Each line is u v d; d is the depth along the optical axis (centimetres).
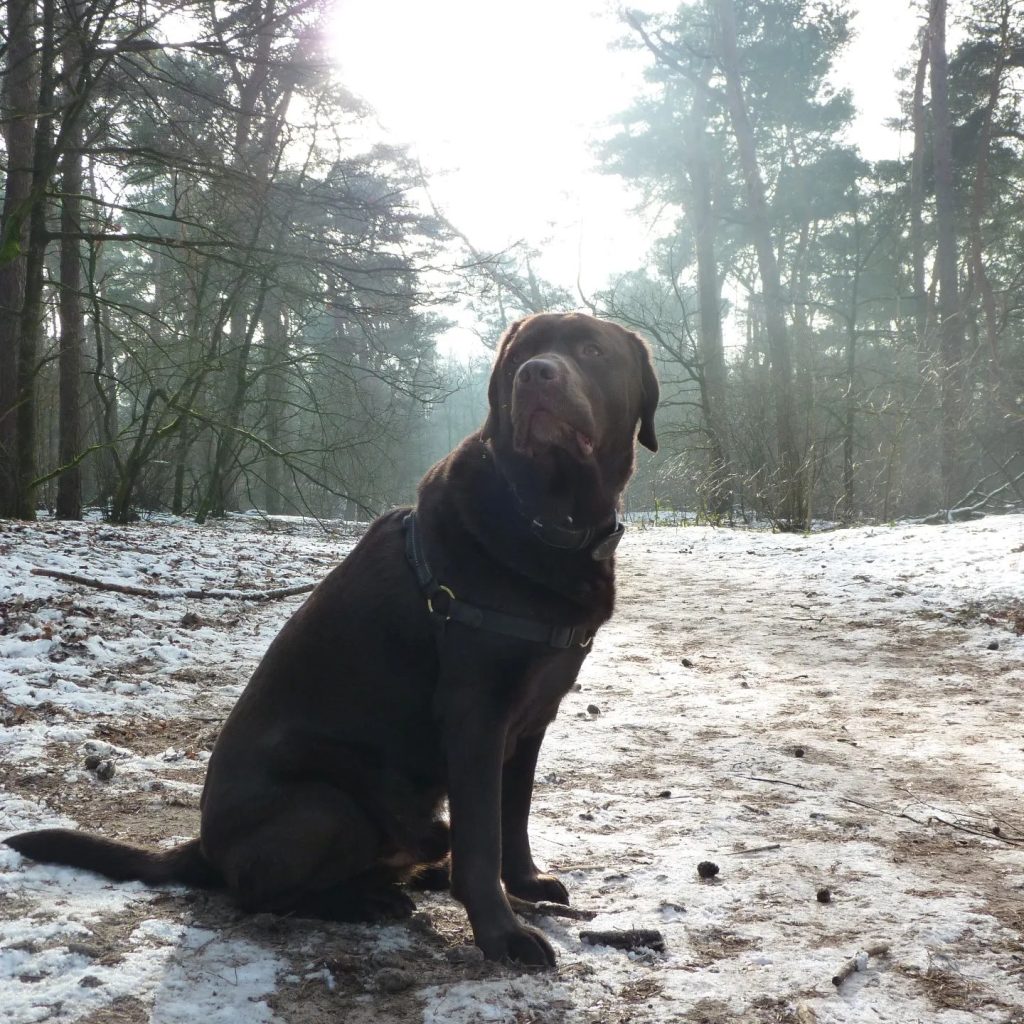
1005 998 254
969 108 3145
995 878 342
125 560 1008
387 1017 240
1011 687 668
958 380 2009
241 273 1539
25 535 1068
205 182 1380
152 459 1838
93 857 315
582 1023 240
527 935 271
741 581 1134
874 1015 245
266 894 288
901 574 1071
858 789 448
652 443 335
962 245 3453
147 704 540
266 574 1056
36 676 559
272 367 1691
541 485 278
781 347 2053
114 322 1898
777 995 254
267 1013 238
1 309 1351
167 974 253
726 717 585
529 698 286
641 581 1152
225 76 1609
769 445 2028
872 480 1922
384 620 289
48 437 2172
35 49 1263
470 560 277
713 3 2527
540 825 392
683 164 3081
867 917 304
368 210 1445
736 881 334
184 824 371
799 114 3178
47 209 1472
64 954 258
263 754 293
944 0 2469
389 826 296
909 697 643
